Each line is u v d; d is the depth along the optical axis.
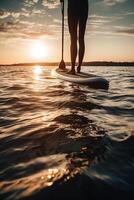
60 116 3.69
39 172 1.83
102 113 3.98
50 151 2.25
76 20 7.73
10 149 2.35
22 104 4.88
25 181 1.70
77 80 7.54
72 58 8.34
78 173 1.78
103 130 2.92
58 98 5.54
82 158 2.07
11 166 1.96
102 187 1.60
